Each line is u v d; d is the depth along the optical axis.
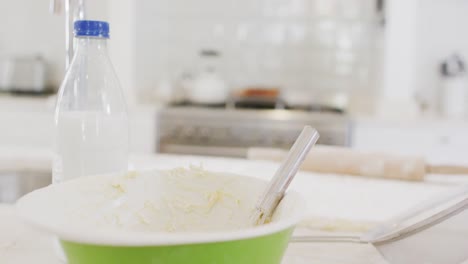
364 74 3.33
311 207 0.95
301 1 3.33
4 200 1.36
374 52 3.30
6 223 0.79
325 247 0.71
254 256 0.41
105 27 0.64
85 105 0.64
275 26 3.37
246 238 0.39
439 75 3.19
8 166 1.37
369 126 2.76
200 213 0.58
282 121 2.82
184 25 3.43
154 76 3.46
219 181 0.59
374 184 1.17
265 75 3.40
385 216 0.89
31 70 3.19
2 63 3.38
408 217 0.67
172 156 1.45
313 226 0.83
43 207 0.46
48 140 2.93
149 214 0.57
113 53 3.08
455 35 3.17
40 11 3.39
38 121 2.93
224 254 0.39
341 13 3.31
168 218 0.58
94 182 0.54
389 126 2.75
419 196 1.05
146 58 3.46
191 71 3.45
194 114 2.88
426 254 0.61
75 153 0.63
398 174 1.26
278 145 2.83
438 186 1.16
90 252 0.38
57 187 0.51
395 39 2.94
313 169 1.31
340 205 0.97
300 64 3.37
